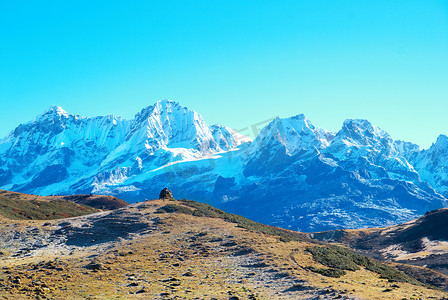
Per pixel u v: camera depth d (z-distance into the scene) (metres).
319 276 57.12
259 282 54.81
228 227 89.75
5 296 46.28
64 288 51.62
